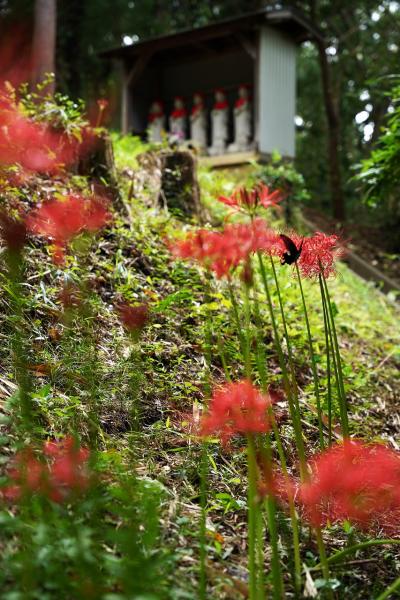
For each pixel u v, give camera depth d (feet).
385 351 18.35
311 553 7.80
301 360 14.21
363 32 58.18
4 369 9.06
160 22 60.85
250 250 6.47
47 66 28.99
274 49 34.91
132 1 59.00
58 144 15.62
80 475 6.89
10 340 9.54
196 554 7.09
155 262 14.69
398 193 36.09
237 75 38.22
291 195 26.68
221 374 12.12
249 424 6.53
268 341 14.39
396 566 8.00
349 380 14.82
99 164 16.15
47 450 7.49
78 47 57.47
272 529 6.44
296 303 17.04
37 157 14.21
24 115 15.83
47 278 11.68
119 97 57.98
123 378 10.09
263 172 26.78
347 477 7.36
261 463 6.94
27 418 7.18
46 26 28.94
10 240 6.57
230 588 6.63
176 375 11.29
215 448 9.70
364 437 12.03
